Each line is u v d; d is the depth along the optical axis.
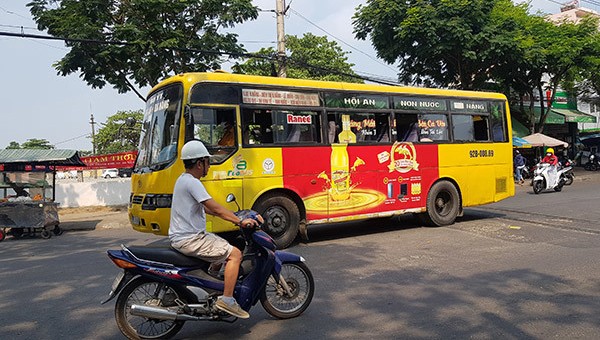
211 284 4.12
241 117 7.85
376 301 5.11
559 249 7.41
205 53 14.07
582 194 15.46
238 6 14.09
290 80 8.43
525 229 9.29
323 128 8.65
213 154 7.54
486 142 10.88
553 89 24.44
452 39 18.34
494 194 10.98
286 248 8.22
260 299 4.48
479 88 22.06
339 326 4.39
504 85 24.25
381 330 4.26
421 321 4.46
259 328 4.40
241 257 4.16
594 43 21.19
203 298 4.10
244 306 4.29
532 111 25.08
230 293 4.08
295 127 8.39
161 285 4.12
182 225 4.03
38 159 11.55
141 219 7.64
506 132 11.27
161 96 7.96
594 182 20.80
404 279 5.95
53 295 5.77
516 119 26.84
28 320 4.83
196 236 4.02
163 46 12.74
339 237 9.21
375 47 20.33
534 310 4.67
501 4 20.59
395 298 5.19
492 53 18.95
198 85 7.52
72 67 13.41
